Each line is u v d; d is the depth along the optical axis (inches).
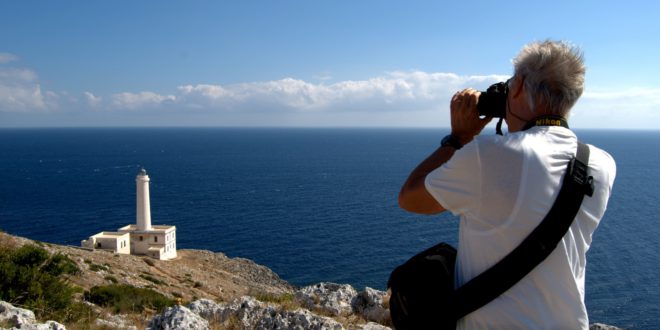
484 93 115.0
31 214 4271.7
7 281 584.1
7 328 329.1
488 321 96.0
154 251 2544.3
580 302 96.7
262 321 369.7
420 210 111.0
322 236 3341.5
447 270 106.3
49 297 587.5
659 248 2918.3
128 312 661.3
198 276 2124.8
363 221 3836.1
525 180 94.2
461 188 99.7
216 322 376.2
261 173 7549.2
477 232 99.2
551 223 93.0
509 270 93.7
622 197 4931.1
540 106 104.7
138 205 2709.2
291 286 2337.6
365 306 453.7
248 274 2454.5
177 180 6658.5
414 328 105.1
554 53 102.8
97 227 3801.7
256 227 3690.9
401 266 114.0
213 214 4232.3
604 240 3112.7
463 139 116.7
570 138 102.5
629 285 2229.3
